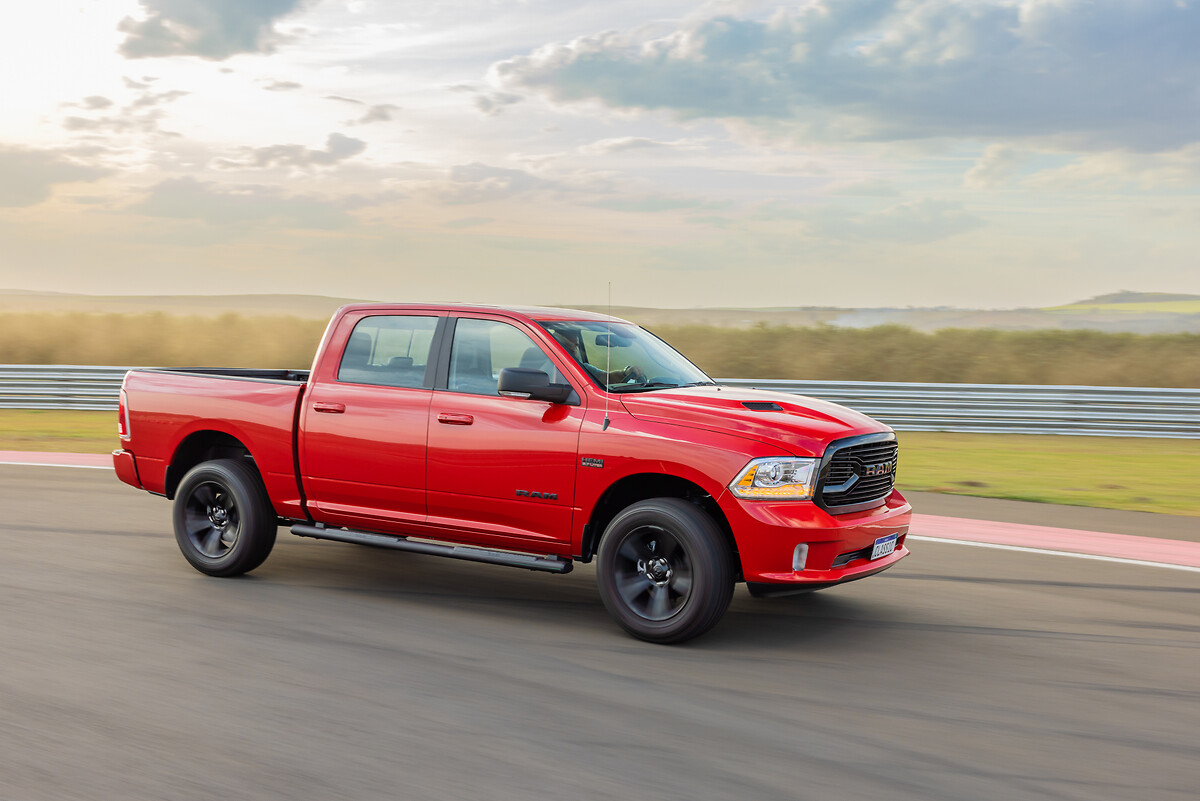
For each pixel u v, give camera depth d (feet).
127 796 11.19
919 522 29.48
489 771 12.01
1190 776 12.23
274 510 21.75
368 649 16.90
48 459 39.78
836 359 74.08
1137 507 32.60
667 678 15.65
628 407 18.04
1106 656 17.07
